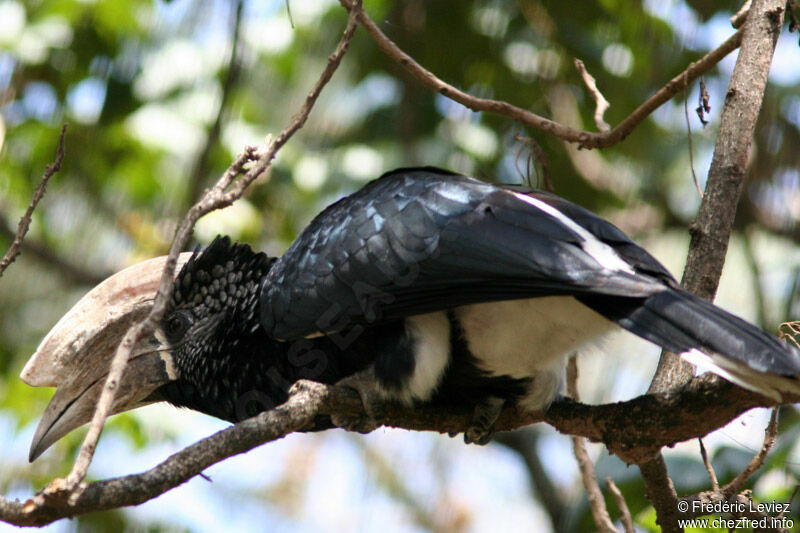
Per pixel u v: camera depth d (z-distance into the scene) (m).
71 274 15.01
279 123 14.23
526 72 13.12
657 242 14.66
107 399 4.94
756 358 4.94
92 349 7.44
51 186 14.30
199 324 7.75
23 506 4.75
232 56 10.70
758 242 13.89
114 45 13.81
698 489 8.21
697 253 6.67
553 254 5.98
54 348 7.35
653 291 5.48
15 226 14.83
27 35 13.55
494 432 7.34
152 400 7.87
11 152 14.02
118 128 13.67
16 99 13.73
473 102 7.41
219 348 7.71
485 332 6.61
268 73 14.29
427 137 13.56
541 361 6.74
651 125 13.63
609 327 6.42
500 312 6.51
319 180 13.96
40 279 15.04
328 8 13.93
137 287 7.62
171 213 13.73
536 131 12.96
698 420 5.93
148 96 13.84
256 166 5.66
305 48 14.02
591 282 5.68
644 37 12.88
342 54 5.92
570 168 13.34
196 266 7.81
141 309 7.56
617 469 8.66
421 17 13.11
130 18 13.77
